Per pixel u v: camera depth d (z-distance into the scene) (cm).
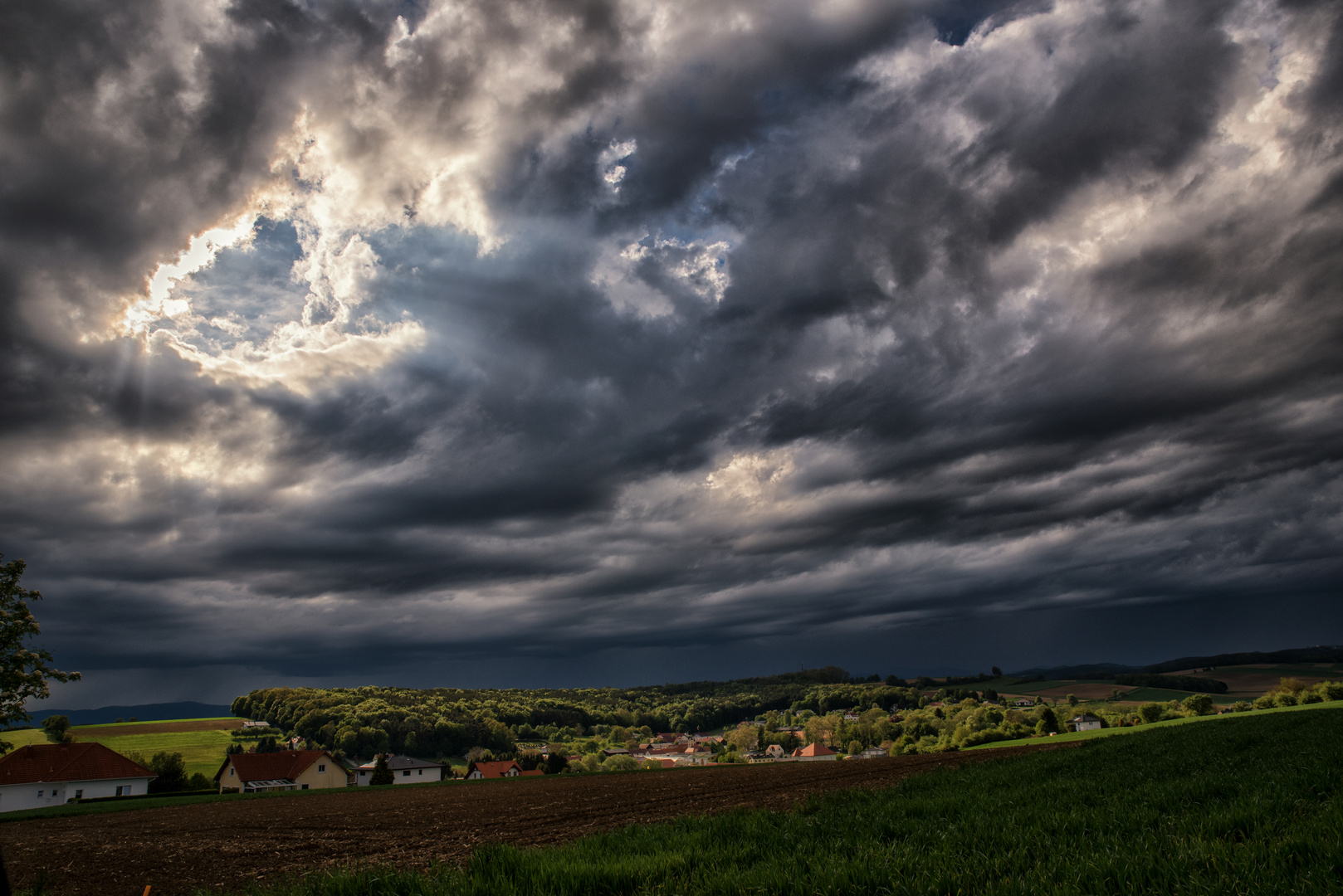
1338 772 1178
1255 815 800
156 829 2836
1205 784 1198
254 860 1812
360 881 711
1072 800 1211
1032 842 775
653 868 741
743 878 669
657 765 11656
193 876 1608
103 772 6894
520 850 852
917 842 837
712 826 1104
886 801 1441
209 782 7781
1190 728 4625
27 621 3600
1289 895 504
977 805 1197
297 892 748
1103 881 573
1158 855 620
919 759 4941
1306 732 2780
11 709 3547
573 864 755
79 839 2547
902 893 583
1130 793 1197
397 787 5422
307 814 3234
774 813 1286
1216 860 585
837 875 630
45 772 6644
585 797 3300
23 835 2744
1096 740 4494
